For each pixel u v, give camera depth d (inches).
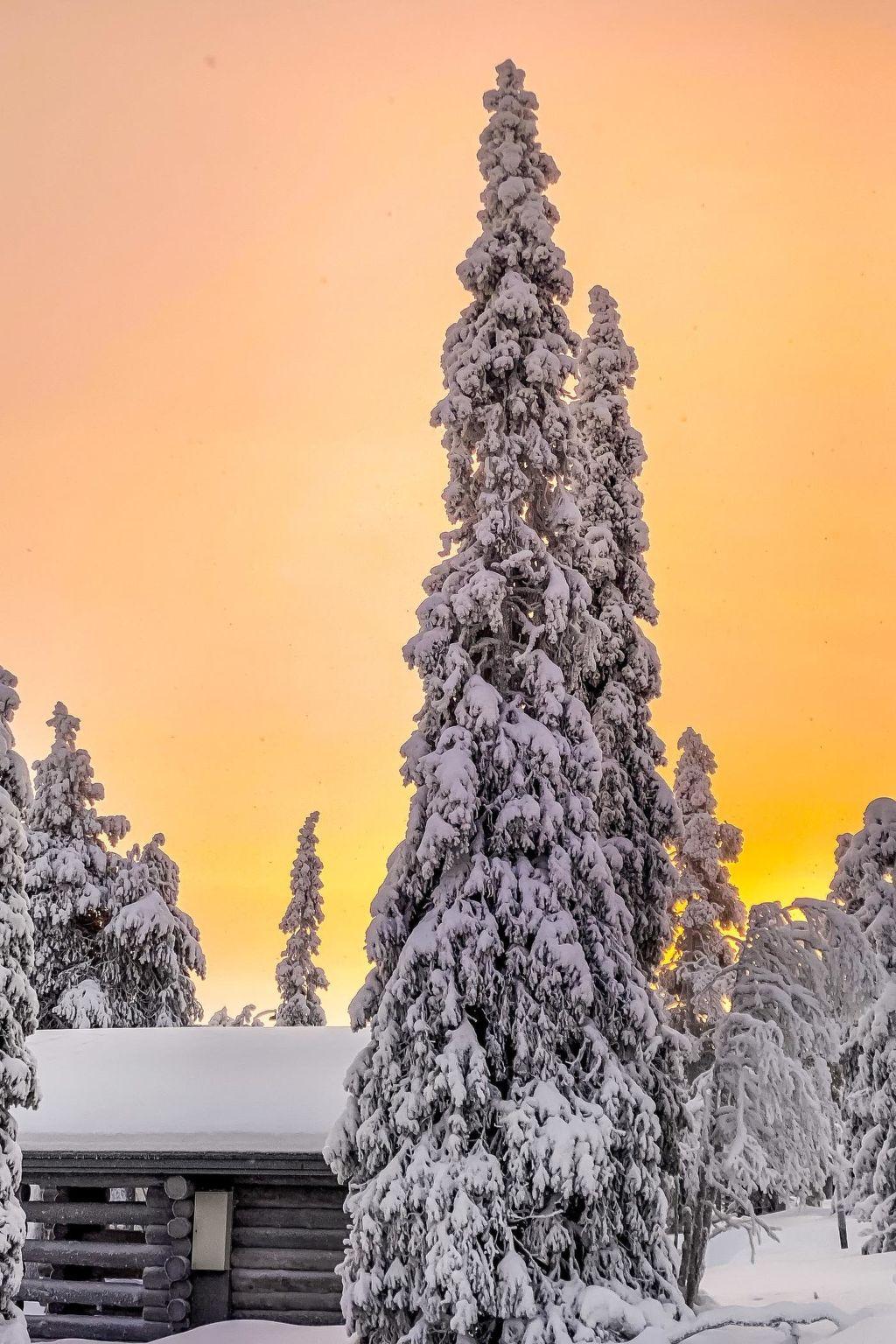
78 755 1576.0
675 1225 696.4
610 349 861.8
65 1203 769.6
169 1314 730.8
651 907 749.3
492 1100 547.8
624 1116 575.2
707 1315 545.3
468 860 591.5
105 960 1467.8
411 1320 536.4
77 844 1524.4
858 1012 725.3
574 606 639.1
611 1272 557.3
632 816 759.1
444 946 561.6
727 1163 669.3
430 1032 555.2
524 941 569.3
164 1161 732.0
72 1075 858.8
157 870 1544.0
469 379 641.0
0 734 732.7
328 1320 726.5
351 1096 592.4
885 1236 1088.8
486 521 626.8
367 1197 545.6
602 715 772.0
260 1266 742.5
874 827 1160.2
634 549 824.3
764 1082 684.7
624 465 841.5
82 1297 751.1
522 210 672.4
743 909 1457.9
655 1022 611.5
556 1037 565.0
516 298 646.5
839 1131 713.6
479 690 601.0
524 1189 528.1
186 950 1518.2
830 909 716.0
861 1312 553.3
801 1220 1457.9
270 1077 828.0
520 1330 518.0
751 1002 717.9
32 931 698.8
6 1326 636.1
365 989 593.9
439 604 622.8
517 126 693.9
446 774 580.7
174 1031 988.6
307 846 1952.5
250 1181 751.1
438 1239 515.2
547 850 599.2
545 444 649.6
